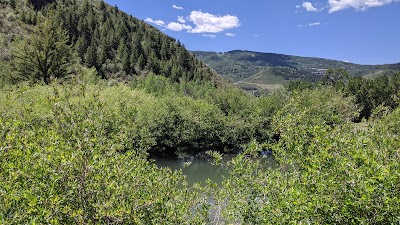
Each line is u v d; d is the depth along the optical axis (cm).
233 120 3434
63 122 643
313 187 527
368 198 443
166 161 2823
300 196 496
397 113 728
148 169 674
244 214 670
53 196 449
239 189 710
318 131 652
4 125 618
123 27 9162
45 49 4506
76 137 585
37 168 471
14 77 4431
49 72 4572
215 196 731
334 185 488
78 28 8238
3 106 820
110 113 729
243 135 3391
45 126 728
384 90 5894
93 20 8938
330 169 538
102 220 494
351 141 569
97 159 550
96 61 7250
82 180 498
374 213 464
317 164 544
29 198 426
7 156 522
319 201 477
